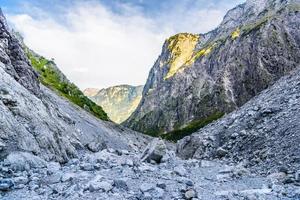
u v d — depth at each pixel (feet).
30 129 91.81
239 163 96.12
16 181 61.11
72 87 570.87
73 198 52.03
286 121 105.50
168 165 89.15
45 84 485.97
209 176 76.79
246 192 61.05
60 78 572.51
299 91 125.59
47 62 597.11
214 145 122.42
